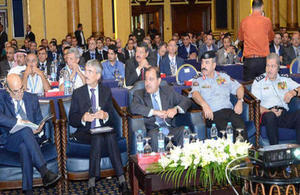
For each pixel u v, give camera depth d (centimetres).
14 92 451
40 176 436
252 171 351
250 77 659
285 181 329
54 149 450
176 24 2102
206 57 533
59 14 1462
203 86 534
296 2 1755
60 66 723
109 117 482
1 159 429
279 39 946
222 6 2066
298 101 535
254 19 646
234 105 564
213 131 483
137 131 464
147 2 2077
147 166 376
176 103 498
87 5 1448
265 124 513
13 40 1272
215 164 362
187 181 370
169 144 418
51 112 465
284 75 553
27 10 1502
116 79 694
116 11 1476
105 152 448
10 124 432
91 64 475
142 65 627
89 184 438
